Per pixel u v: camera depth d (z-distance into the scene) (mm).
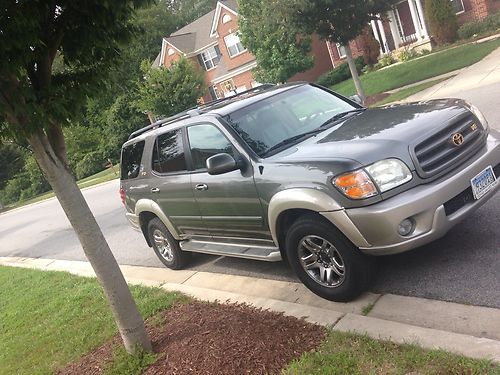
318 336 4039
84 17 3846
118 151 42031
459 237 5262
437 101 5223
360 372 3434
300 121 5484
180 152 6078
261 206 4996
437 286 4500
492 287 4223
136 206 7164
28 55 3574
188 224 6340
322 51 37031
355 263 4414
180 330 4855
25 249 14781
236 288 5957
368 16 18000
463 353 3318
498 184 4641
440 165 4344
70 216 4285
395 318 4195
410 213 4098
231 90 42625
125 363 4477
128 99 40156
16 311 7723
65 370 5012
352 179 4137
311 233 4555
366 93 22234
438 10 26500
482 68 16172
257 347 4086
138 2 3994
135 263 8758
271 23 19000
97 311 6391
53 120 3814
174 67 31969
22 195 50781
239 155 5176
